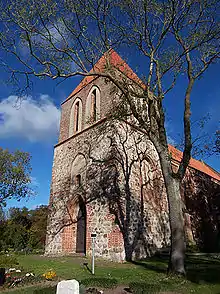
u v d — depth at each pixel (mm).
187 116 10789
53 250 17422
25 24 10773
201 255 15383
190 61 11578
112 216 13852
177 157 23016
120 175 14766
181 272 8797
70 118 20922
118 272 9859
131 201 14836
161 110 11508
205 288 7332
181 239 9352
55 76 11477
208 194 24797
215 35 11680
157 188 17219
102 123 16750
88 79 20453
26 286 8078
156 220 16125
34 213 34000
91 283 7660
